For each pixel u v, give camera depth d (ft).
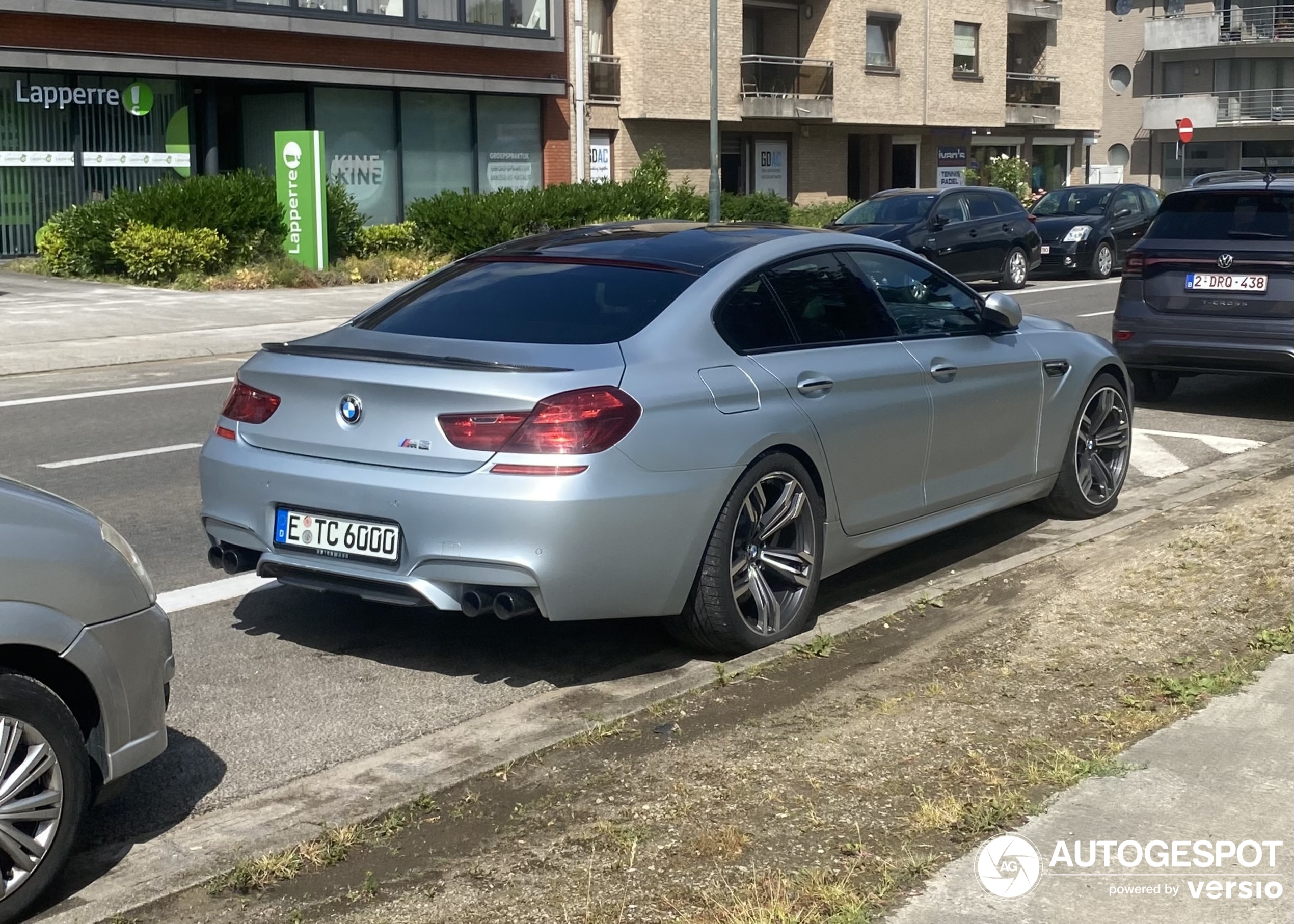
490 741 15.02
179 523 24.70
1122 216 89.71
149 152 80.94
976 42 142.00
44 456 30.83
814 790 13.02
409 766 14.37
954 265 74.59
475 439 15.29
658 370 16.15
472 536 15.20
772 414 17.11
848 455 18.35
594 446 15.23
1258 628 17.44
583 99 104.63
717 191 92.27
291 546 16.48
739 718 15.23
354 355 16.38
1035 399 22.29
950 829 12.05
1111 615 18.25
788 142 129.29
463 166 96.73
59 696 11.55
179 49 79.10
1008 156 149.28
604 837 12.21
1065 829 11.91
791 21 127.95
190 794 13.80
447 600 15.55
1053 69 155.33
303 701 16.34
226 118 90.68
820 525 18.04
